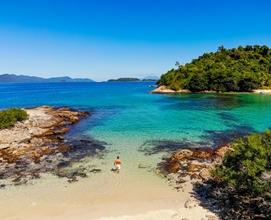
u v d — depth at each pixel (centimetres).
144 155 2855
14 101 9412
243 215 1648
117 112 5953
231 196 1888
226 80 11125
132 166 2542
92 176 2314
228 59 14625
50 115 5309
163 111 5981
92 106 7238
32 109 6269
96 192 2027
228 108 6341
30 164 2598
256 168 1577
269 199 1617
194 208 1770
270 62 14462
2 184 2162
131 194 1994
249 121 4678
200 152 2825
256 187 1548
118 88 17862
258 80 11688
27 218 1683
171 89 12012
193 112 5756
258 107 6475
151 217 1677
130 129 4094
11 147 3075
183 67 13462
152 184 2158
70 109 6331
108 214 1723
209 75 11438
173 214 1702
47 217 1694
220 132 3856
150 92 12031
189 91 11594
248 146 1725
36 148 3091
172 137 3578
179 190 2050
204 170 2359
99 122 4734
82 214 1727
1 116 4209
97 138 3569
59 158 2770
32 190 2056
